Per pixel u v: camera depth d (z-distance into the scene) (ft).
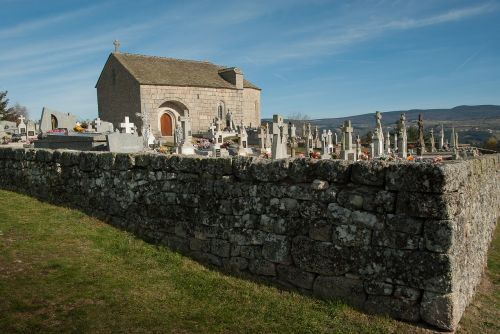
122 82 161.48
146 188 25.31
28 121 114.01
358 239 16.52
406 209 15.42
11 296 16.33
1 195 35.88
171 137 149.89
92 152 30.12
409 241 15.33
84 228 26.25
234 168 20.71
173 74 166.91
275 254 19.02
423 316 15.06
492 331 15.61
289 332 15.34
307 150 75.72
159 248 23.45
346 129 66.49
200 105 168.96
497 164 36.11
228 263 20.86
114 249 22.97
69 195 31.99
